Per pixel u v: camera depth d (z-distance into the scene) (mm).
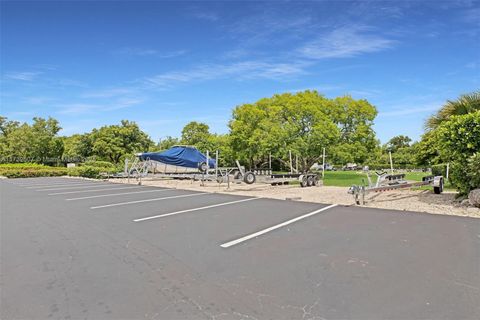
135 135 54781
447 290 3514
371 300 3295
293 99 29125
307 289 3580
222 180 18359
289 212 8500
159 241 5676
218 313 3070
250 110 30328
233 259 4645
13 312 3131
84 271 4219
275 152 27531
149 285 3748
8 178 27969
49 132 48562
